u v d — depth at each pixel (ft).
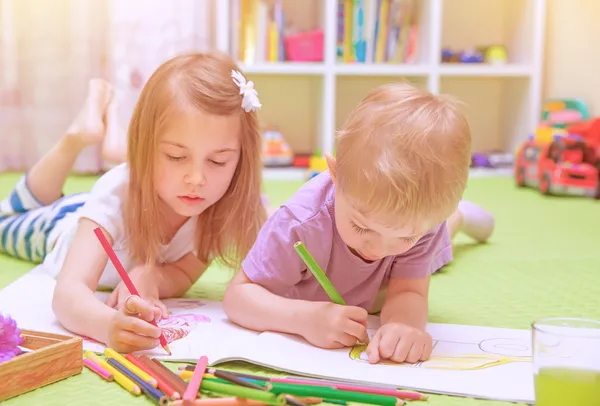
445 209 2.52
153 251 3.36
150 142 3.14
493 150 9.86
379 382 2.42
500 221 6.08
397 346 2.64
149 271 3.36
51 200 4.66
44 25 8.42
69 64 8.55
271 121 9.54
